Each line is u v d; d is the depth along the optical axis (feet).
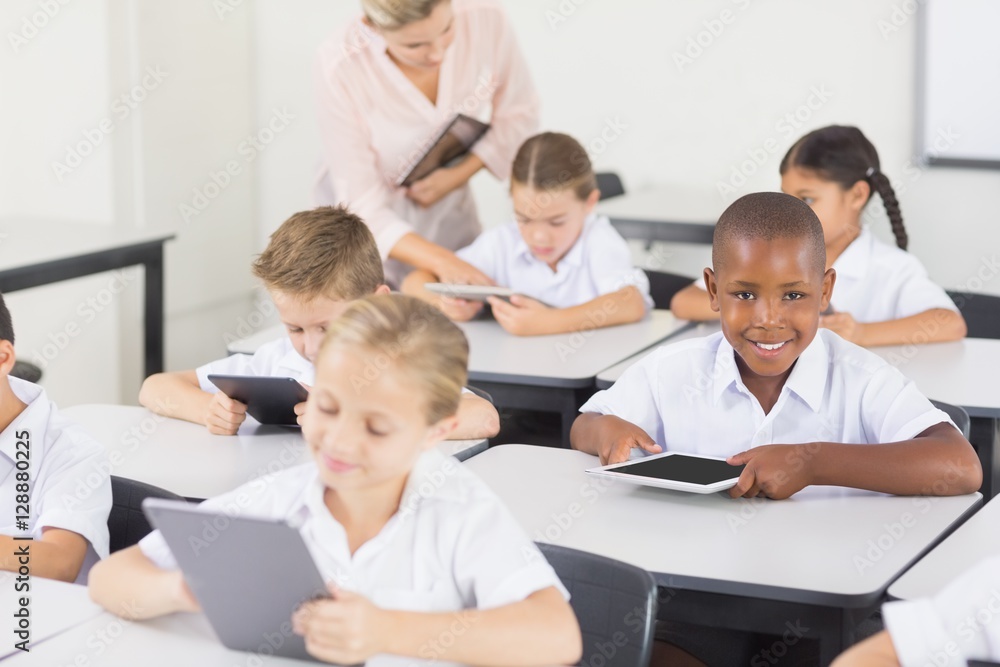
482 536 4.34
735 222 6.14
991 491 7.56
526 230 10.15
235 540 3.75
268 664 4.15
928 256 14.29
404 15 9.69
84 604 4.65
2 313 5.70
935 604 4.09
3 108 13.66
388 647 3.90
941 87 13.84
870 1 13.98
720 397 6.65
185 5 14.75
